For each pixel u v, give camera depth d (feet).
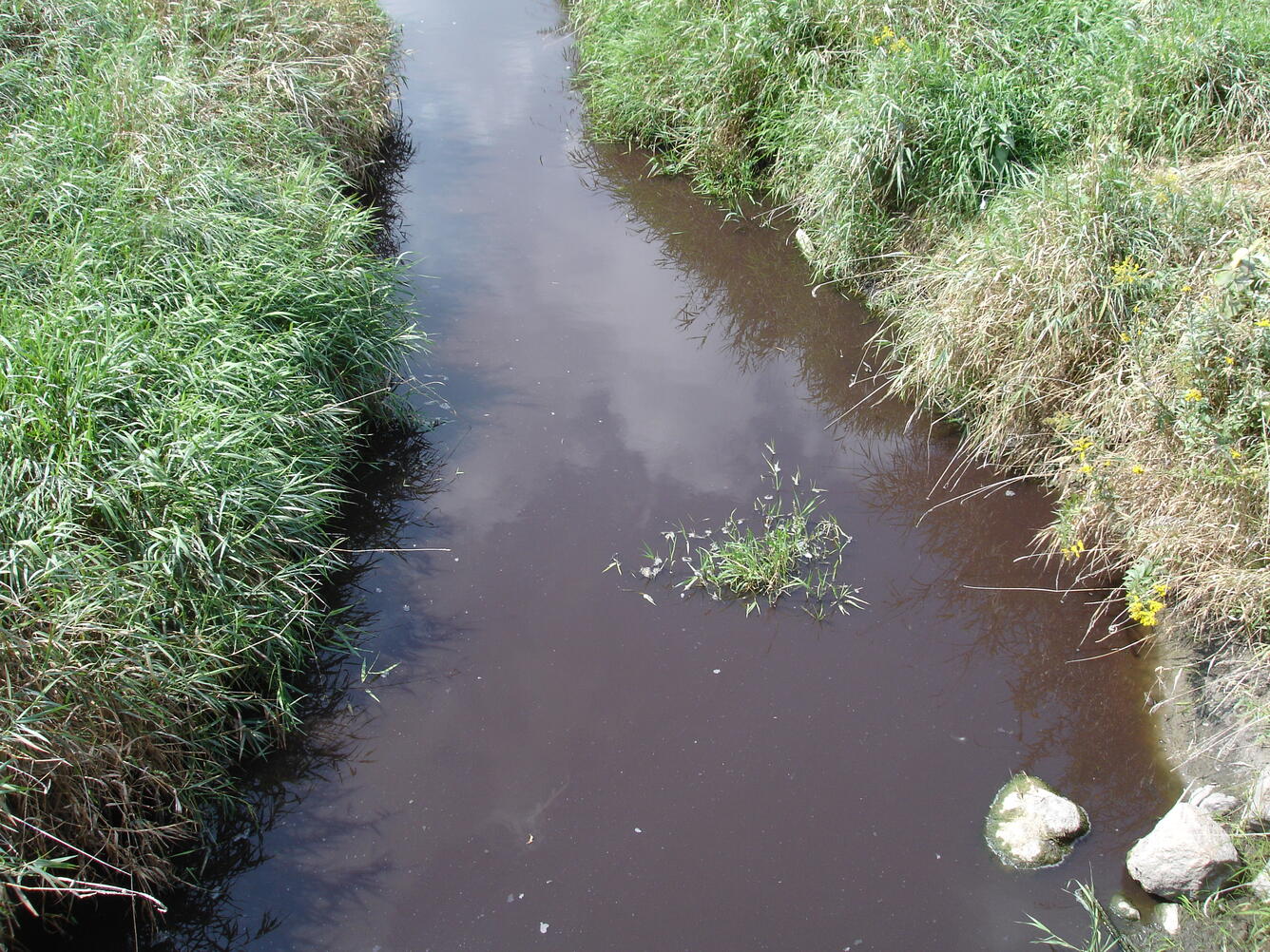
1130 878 11.79
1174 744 13.32
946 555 16.85
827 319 23.48
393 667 14.87
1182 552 14.14
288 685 14.49
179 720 12.46
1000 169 21.74
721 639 15.25
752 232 27.20
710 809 12.72
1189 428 14.23
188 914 11.82
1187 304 16.22
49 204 18.52
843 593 16.02
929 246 22.34
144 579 13.23
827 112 24.63
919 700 14.24
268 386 16.87
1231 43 21.01
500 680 14.61
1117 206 17.80
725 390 21.26
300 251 19.75
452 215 28.09
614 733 13.75
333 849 12.44
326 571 16.19
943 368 18.85
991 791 12.94
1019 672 14.67
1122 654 14.78
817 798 12.84
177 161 20.62
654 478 18.58
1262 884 10.85
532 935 11.44
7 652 11.37
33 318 15.66
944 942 11.24
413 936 11.49
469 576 16.48
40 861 10.51
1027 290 17.52
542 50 39.29
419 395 20.70
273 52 27.27
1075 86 22.31
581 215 28.35
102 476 14.03
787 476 18.69
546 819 12.67
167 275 17.95
